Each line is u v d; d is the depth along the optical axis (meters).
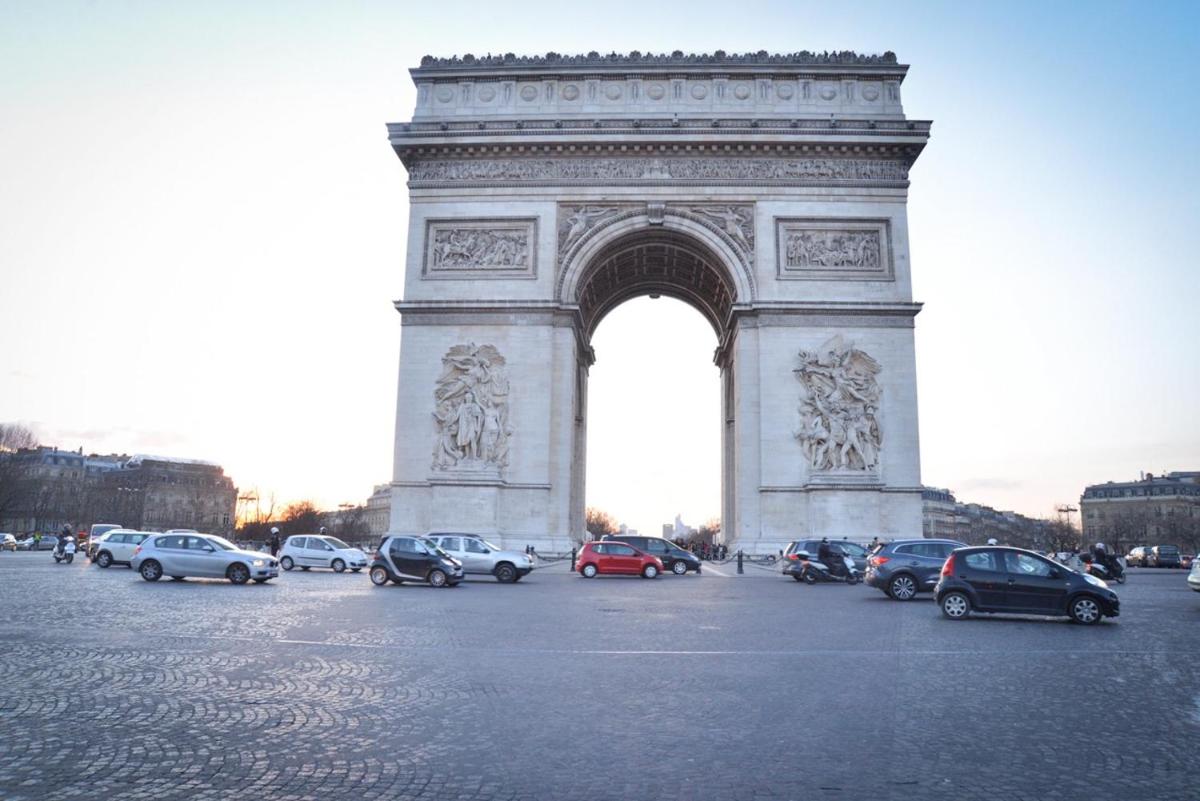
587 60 79.50
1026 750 14.21
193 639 25.92
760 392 74.75
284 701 17.45
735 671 21.33
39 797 11.53
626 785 12.28
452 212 78.56
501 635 27.83
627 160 78.56
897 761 13.53
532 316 76.25
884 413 74.00
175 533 54.28
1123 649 25.66
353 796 11.76
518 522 73.44
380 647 24.83
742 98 78.75
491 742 14.52
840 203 77.38
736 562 72.44
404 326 76.75
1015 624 32.91
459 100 79.81
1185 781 12.62
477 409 74.44
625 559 62.88
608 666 21.94
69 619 30.62
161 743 14.23
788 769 13.08
